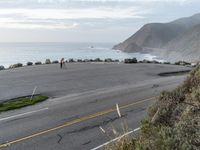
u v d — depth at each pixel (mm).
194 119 7410
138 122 16062
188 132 6840
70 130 15039
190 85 10852
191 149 6172
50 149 12406
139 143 6828
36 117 18000
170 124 8594
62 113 18844
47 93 27078
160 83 33125
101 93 26766
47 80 34375
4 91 27688
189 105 8609
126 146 7141
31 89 28750
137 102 21969
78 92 27766
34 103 22672
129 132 13305
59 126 15820
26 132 14859
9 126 16109
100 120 16875
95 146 12570
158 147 6402
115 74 41094
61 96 25828
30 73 41438
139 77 38938
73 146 12680
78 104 21688
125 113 18484
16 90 28188
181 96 10070
